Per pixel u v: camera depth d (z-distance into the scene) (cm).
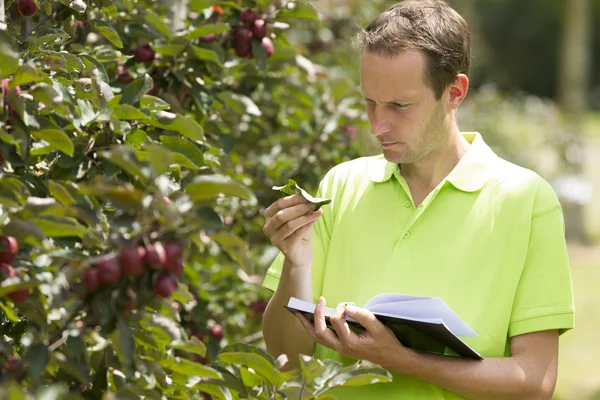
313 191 624
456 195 363
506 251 355
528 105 2017
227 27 457
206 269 636
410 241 363
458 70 352
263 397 338
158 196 282
